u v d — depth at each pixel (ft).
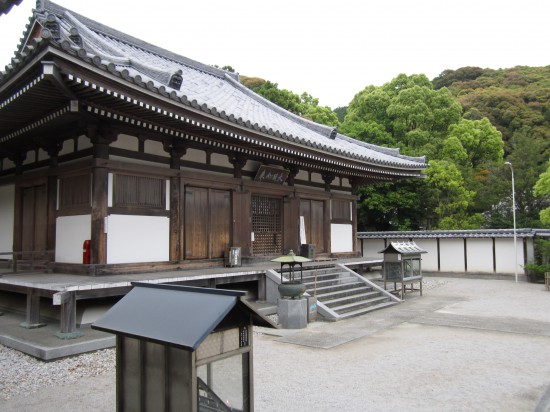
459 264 77.41
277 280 40.16
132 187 36.24
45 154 40.11
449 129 117.50
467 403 17.65
